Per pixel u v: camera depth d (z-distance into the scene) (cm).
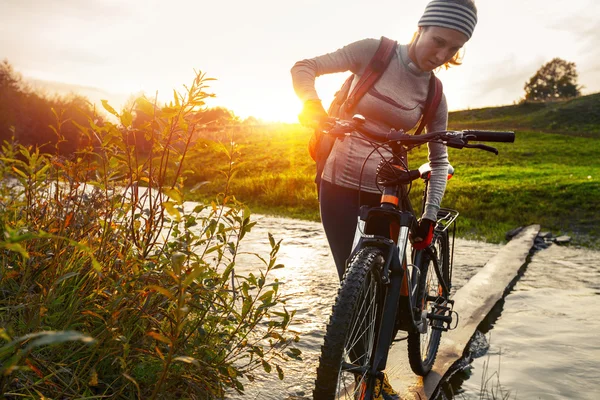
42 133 2994
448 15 256
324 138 293
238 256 620
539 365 351
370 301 231
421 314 295
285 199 1389
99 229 250
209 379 233
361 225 244
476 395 303
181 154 224
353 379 279
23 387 183
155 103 211
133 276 215
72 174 241
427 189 313
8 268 221
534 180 1747
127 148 220
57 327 209
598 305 508
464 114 6988
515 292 552
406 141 240
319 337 367
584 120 5706
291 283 519
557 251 873
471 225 1138
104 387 220
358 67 290
